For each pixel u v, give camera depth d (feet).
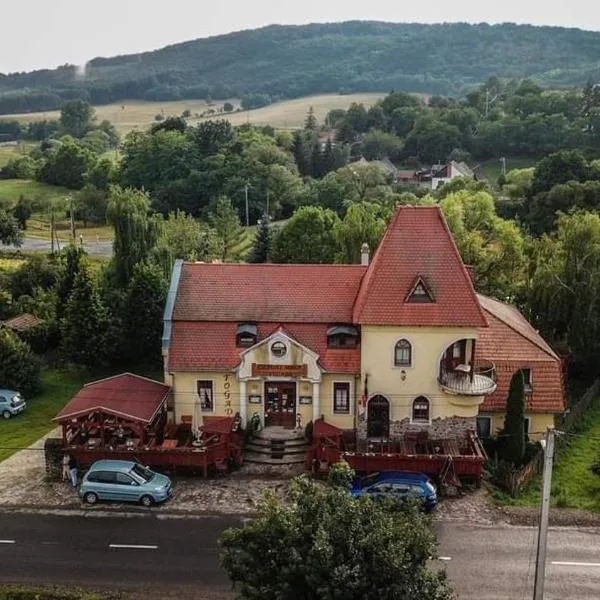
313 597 74.84
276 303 154.92
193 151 497.05
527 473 140.15
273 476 140.56
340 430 143.13
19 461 150.20
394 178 557.33
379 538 74.59
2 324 216.13
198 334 152.56
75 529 123.34
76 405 144.56
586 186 341.21
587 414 176.96
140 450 139.74
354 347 149.07
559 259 199.82
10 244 360.28
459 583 107.14
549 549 116.78
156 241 225.97
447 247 146.20
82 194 469.98
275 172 467.93
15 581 108.58
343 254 242.78
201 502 131.85
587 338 189.47
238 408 151.23
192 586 107.14
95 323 198.18
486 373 147.74
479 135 615.98
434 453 139.54
